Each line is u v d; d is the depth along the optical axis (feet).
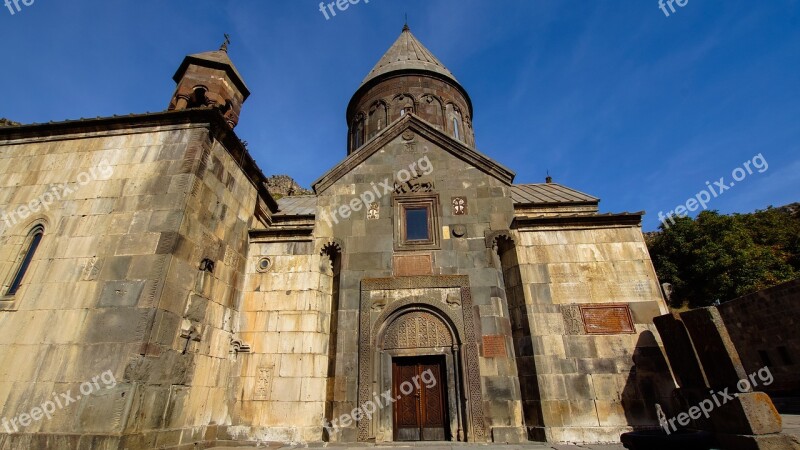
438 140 43.52
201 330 30.76
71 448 22.36
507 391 32.60
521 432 31.37
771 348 58.65
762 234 108.99
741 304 64.44
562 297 35.47
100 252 28.60
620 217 37.52
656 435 18.61
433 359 35.12
